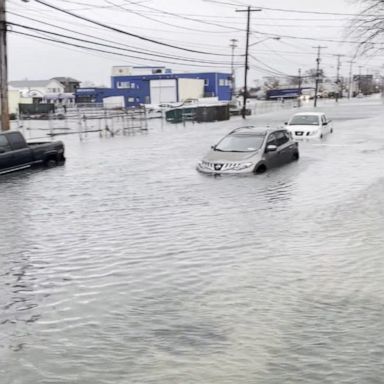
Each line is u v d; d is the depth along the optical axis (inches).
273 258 315.9
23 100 3964.1
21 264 317.7
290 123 1208.8
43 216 456.4
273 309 239.1
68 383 179.3
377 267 295.0
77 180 669.3
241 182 608.1
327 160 804.0
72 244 360.8
